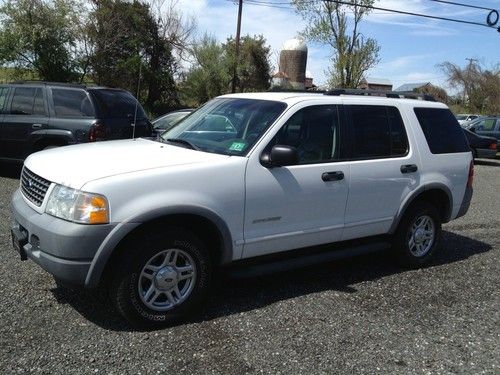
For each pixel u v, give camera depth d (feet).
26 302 13.60
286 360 11.60
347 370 11.37
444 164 18.94
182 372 10.85
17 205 13.62
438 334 13.43
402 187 17.46
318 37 101.04
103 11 88.53
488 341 13.20
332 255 16.20
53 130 29.14
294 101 15.26
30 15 78.79
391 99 18.06
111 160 13.09
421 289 16.65
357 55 99.40
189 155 13.76
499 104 184.03
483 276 18.34
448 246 22.22
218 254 13.82
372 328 13.51
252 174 13.76
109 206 11.67
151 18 97.40
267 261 14.97
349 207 16.03
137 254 12.14
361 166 16.20
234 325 13.14
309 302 14.92
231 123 15.38
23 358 10.96
